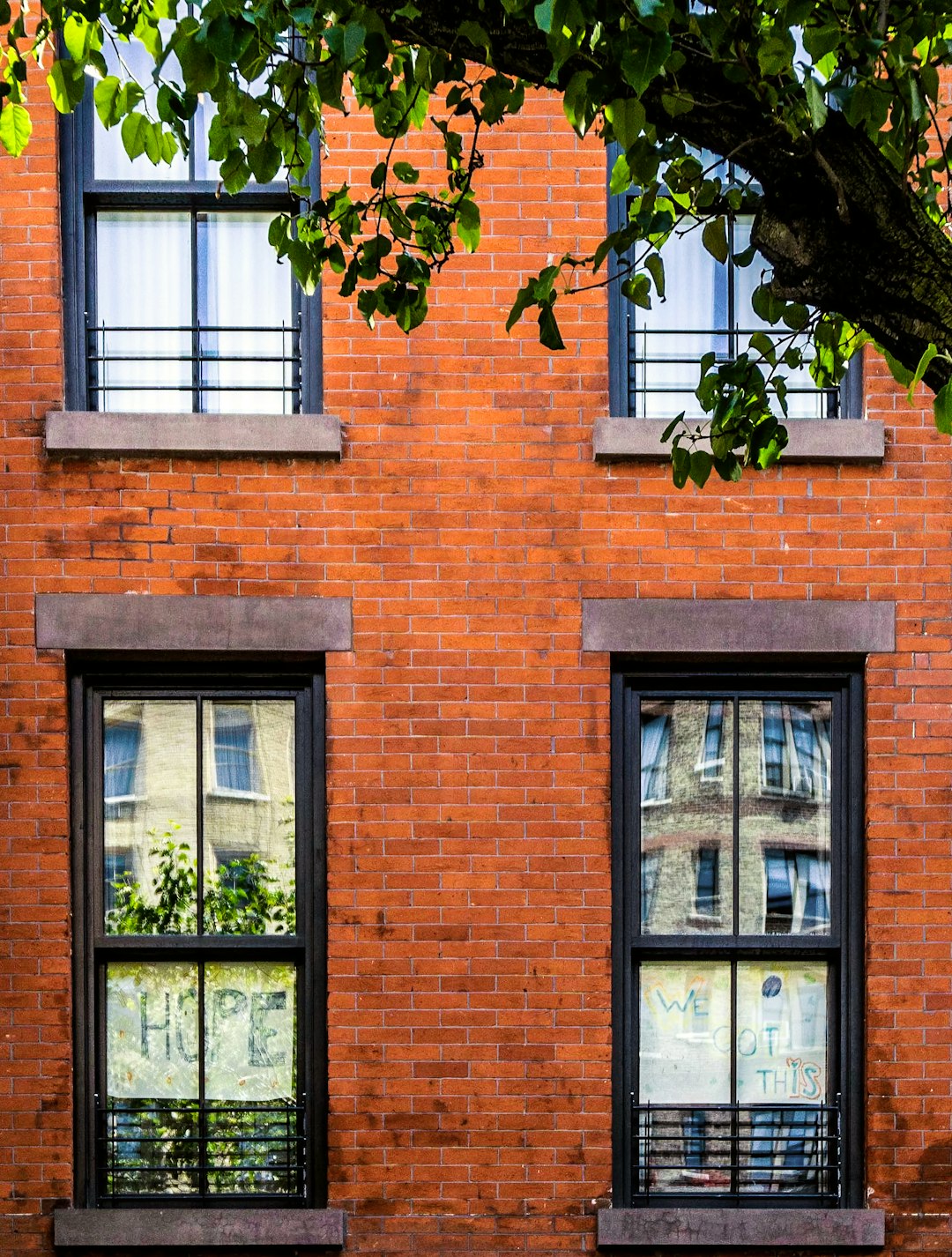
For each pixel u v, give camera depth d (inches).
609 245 136.6
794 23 112.2
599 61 114.2
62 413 192.7
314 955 197.6
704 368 149.0
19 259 197.0
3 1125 191.9
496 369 196.7
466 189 151.1
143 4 138.3
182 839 201.3
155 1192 197.9
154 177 204.5
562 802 194.2
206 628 194.4
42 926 193.2
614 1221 188.7
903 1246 192.1
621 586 195.8
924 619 196.7
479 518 195.8
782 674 200.4
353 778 193.9
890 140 127.1
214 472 195.6
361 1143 191.3
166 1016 200.2
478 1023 192.2
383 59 115.6
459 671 194.9
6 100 166.2
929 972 194.2
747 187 143.3
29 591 194.2
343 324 196.5
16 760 193.8
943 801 195.6
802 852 202.2
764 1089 200.7
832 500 196.9
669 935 201.0
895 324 116.2
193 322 205.0
